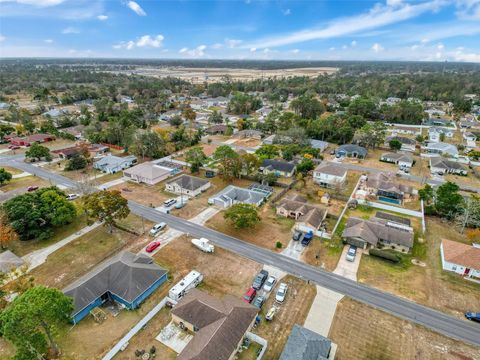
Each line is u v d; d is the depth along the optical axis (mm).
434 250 52188
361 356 33094
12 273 43219
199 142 118438
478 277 45125
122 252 47344
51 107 177000
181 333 35406
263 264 47812
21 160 94750
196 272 44000
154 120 147750
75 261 48031
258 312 37156
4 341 34312
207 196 71375
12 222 50312
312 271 46406
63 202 55219
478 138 121375
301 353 30562
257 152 97250
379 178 76188
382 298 41344
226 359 30578
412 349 34031
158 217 61625
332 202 68875
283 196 71938
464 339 35406
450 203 60406
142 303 39781
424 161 99000
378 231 53594
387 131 133500
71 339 34312
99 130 122062
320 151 107125
